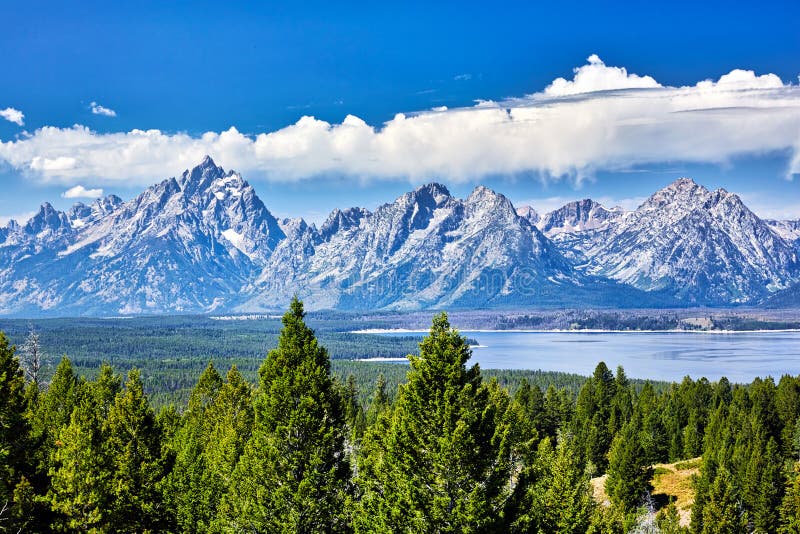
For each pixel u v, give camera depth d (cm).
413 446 4481
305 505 4944
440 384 4522
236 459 7538
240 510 5434
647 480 12344
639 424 16312
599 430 15300
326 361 5341
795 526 9256
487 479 4469
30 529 5644
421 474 4450
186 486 6606
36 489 6047
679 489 12731
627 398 19200
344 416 5338
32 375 10906
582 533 7038
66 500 5641
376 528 4516
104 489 5697
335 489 5078
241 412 9231
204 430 9819
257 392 5819
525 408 16475
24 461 5941
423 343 4606
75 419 6031
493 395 11894
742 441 13275
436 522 4288
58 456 5769
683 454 15938
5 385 5766
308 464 5047
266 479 5091
